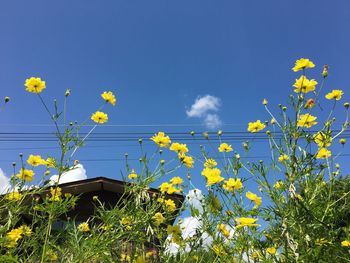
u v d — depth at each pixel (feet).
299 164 2.20
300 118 2.38
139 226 2.45
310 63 2.45
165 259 2.38
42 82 3.05
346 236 2.05
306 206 2.12
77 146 2.84
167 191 2.87
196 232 2.50
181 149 2.99
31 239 2.76
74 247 2.36
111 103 3.23
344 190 2.32
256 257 2.32
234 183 2.58
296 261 2.00
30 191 2.92
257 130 2.88
